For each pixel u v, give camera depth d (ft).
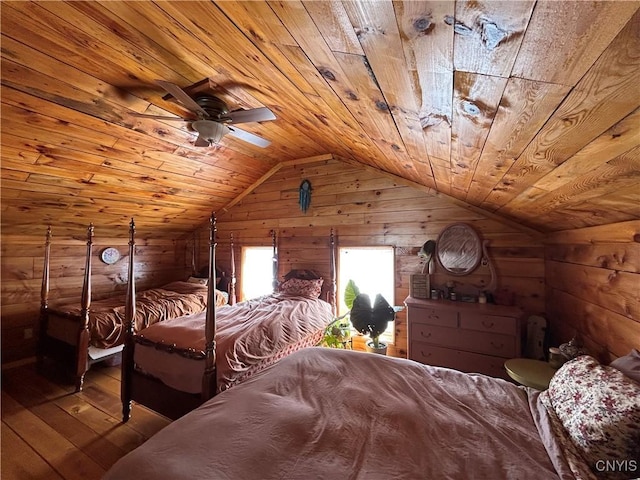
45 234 11.89
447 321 8.79
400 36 2.19
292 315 9.93
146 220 14.30
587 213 5.23
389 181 11.87
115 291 14.42
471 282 10.05
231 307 10.72
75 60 6.12
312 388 4.91
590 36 1.51
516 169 4.38
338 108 5.20
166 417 7.49
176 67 6.18
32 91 6.58
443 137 4.28
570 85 1.99
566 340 7.50
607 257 5.53
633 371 3.87
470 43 1.94
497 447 3.53
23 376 10.22
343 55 2.97
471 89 2.59
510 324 8.04
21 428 7.36
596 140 2.60
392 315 9.31
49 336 10.43
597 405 3.43
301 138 11.10
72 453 6.48
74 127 7.92
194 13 3.96
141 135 9.20
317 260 13.55
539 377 6.03
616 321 5.24
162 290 14.43
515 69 2.05
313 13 2.42
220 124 7.25
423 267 11.04
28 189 9.39
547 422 3.88
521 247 9.43
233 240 15.98
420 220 11.16
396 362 6.00
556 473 3.10
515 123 2.88
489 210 9.55
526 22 1.58
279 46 3.59
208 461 3.18
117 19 4.83
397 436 3.71
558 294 8.05
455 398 4.64
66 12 4.78
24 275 11.47
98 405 8.43
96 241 13.73
